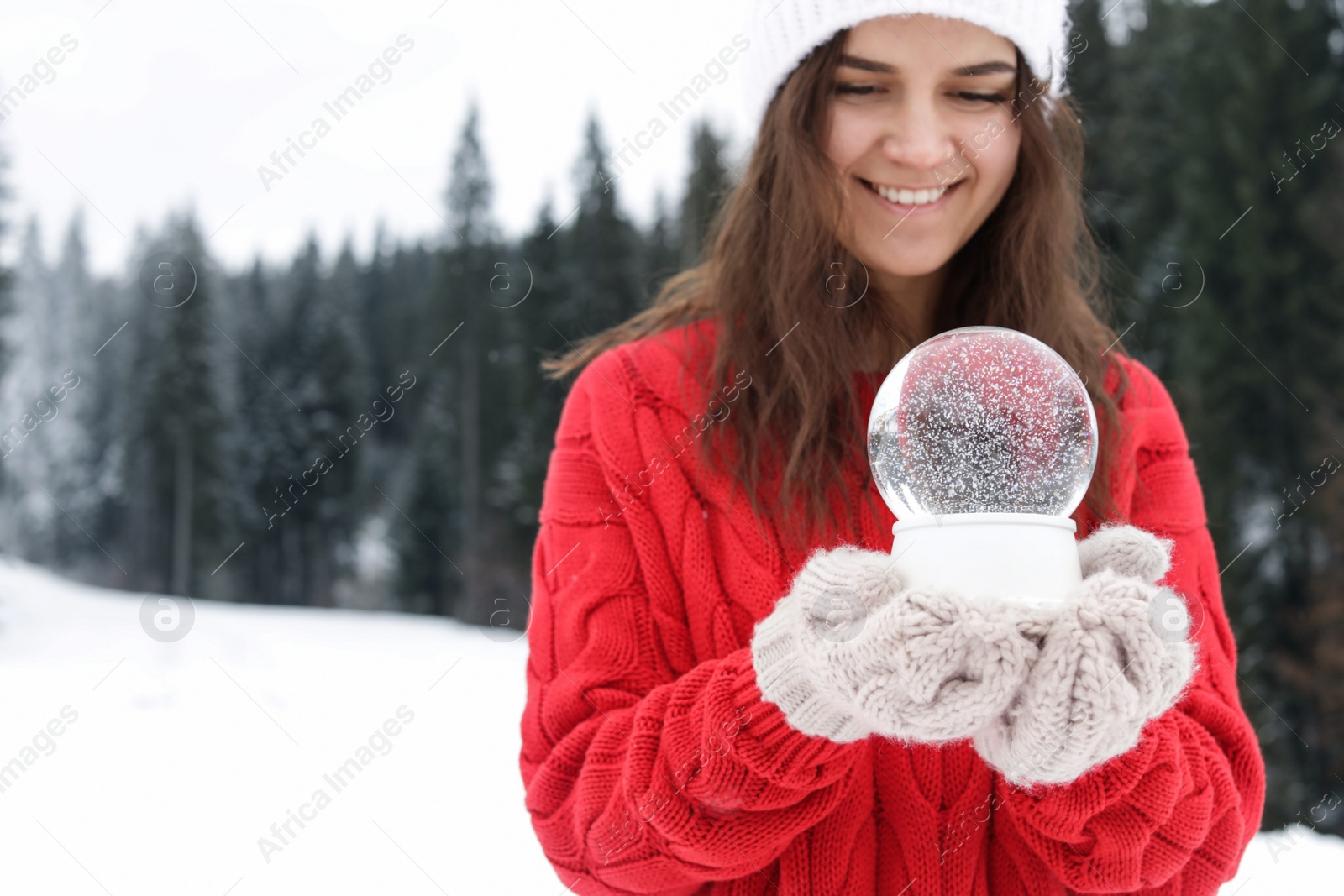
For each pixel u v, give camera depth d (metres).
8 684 11.38
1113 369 1.40
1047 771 0.69
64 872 4.49
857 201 1.33
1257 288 15.39
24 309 31.53
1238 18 17.62
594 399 1.33
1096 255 1.70
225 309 28.70
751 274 1.37
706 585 1.20
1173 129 17.62
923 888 1.08
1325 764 12.16
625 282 21.30
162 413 27.16
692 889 1.11
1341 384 14.75
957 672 0.69
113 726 9.02
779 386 1.28
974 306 1.53
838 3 1.24
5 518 29.56
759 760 0.89
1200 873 1.07
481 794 5.26
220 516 27.42
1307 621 13.17
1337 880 2.74
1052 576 0.74
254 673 12.20
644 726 1.00
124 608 19.23
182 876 4.41
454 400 23.97
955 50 1.24
